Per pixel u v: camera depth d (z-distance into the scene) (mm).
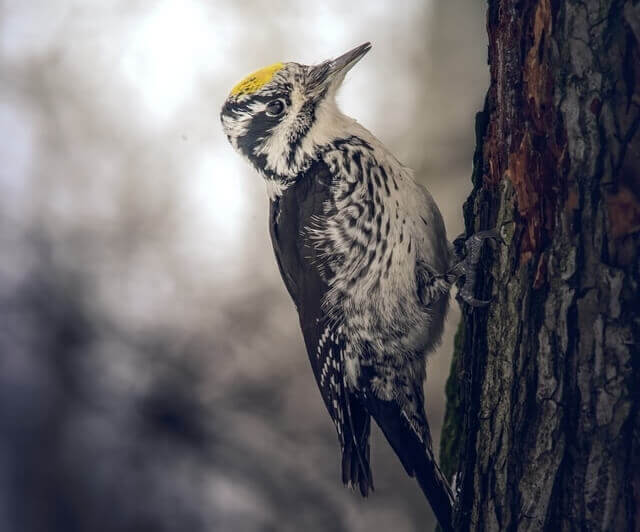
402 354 7547
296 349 14844
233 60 16016
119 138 16297
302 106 8000
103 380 14875
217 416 14422
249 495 13906
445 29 13438
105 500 14117
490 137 5988
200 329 15109
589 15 5094
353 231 7430
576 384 5109
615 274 5004
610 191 5020
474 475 5824
